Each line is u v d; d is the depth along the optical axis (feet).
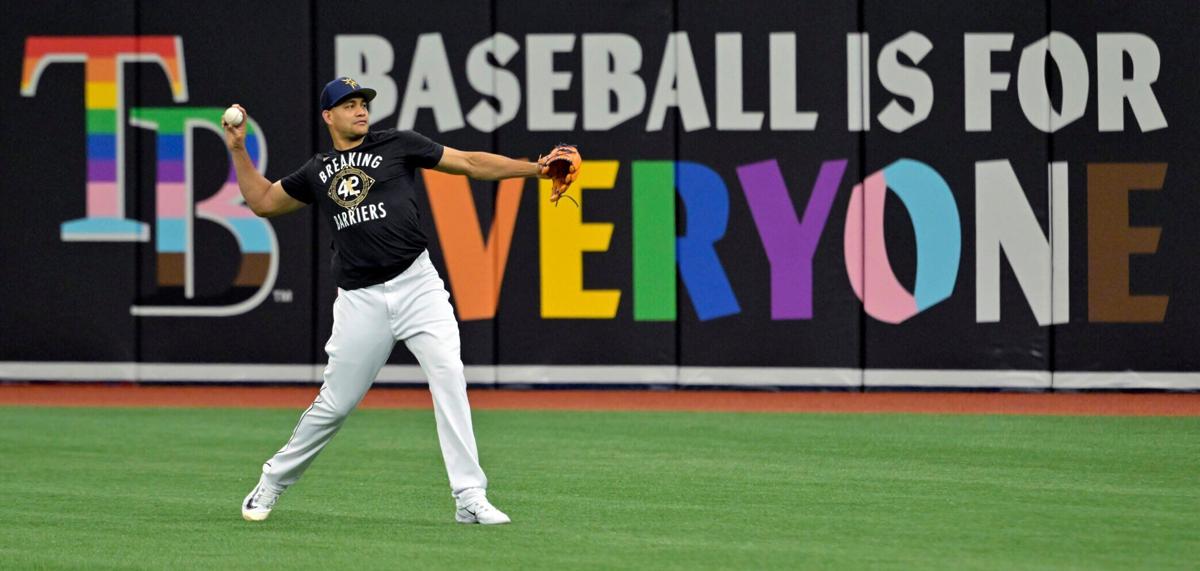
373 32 162.30
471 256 162.81
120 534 85.10
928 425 134.21
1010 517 89.61
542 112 161.27
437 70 161.99
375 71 162.50
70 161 165.17
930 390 159.02
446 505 94.79
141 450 121.08
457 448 85.61
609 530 85.76
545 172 85.71
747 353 161.07
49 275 166.20
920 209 158.10
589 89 160.86
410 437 128.06
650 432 130.62
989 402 151.23
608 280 161.99
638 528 86.48
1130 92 155.02
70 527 87.40
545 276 162.30
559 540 82.79
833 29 158.20
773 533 84.84
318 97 163.22
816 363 160.35
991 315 157.89
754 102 159.43
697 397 156.97
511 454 117.70
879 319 159.43
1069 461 112.68
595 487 101.50
